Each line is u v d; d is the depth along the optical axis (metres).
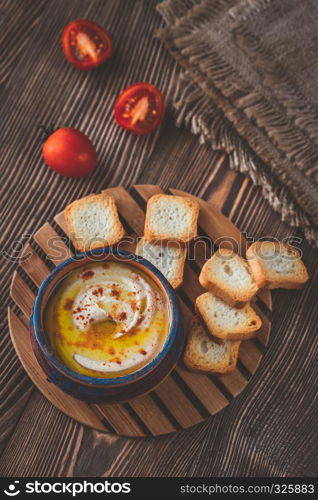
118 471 0.55
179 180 0.61
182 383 0.55
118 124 0.61
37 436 0.55
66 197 0.60
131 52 0.64
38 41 0.64
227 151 0.60
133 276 0.50
